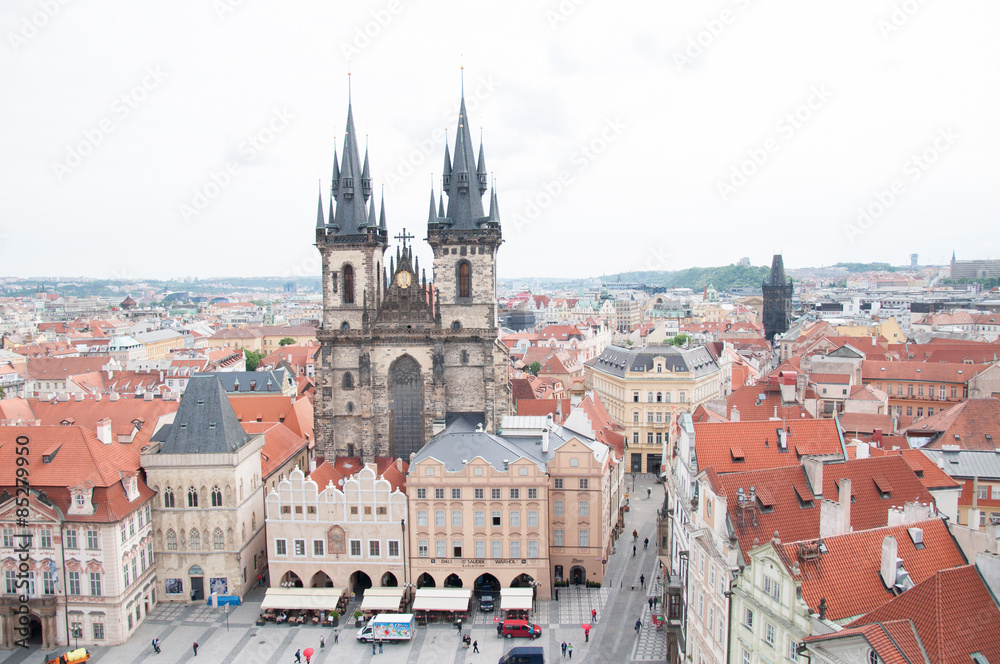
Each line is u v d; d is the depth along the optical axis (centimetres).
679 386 17938
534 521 10762
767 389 13638
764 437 8831
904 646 4338
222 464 10944
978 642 4350
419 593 10588
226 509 11025
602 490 11225
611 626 10106
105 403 17012
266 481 12425
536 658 9012
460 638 9925
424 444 14225
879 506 7425
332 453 14200
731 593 6394
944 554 5859
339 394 14275
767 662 5841
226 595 11056
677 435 9956
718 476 7200
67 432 10462
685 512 8531
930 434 11038
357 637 9931
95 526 9781
